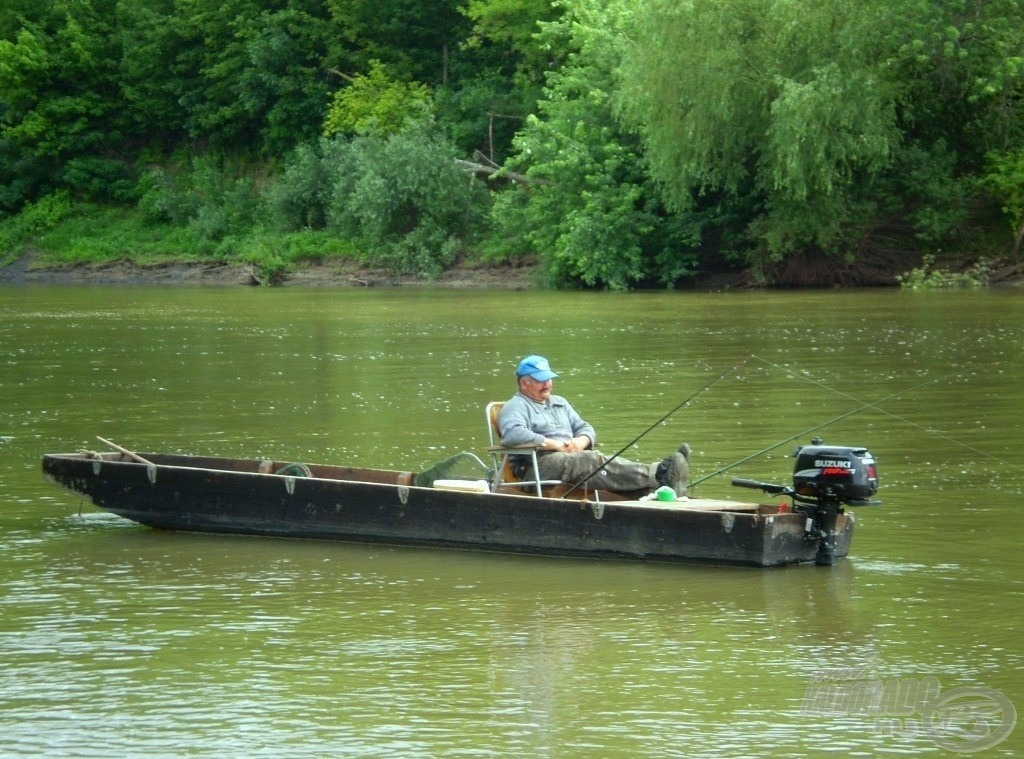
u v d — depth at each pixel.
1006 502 18.22
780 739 10.18
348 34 99.31
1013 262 70.81
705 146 66.06
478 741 10.12
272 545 16.48
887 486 19.34
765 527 14.41
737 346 39.91
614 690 11.17
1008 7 67.25
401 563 15.48
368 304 64.00
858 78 63.66
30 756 9.91
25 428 25.78
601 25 77.81
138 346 43.03
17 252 98.81
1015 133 72.56
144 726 10.48
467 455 16.70
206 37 104.50
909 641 12.38
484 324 50.31
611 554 15.27
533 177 79.25
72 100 104.31
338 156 91.12
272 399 29.75
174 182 103.06
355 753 9.91
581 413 26.59
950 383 30.59
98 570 15.30
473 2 92.81
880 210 73.00
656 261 74.75
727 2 64.81
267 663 11.95
